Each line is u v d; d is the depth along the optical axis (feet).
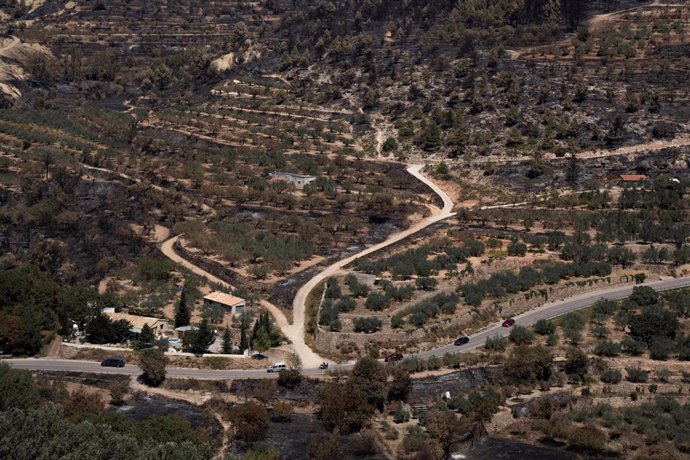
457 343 527.81
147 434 404.36
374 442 431.43
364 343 533.96
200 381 484.33
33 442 357.41
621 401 481.05
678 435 446.60
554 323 549.54
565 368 504.84
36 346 518.78
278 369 497.87
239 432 434.30
